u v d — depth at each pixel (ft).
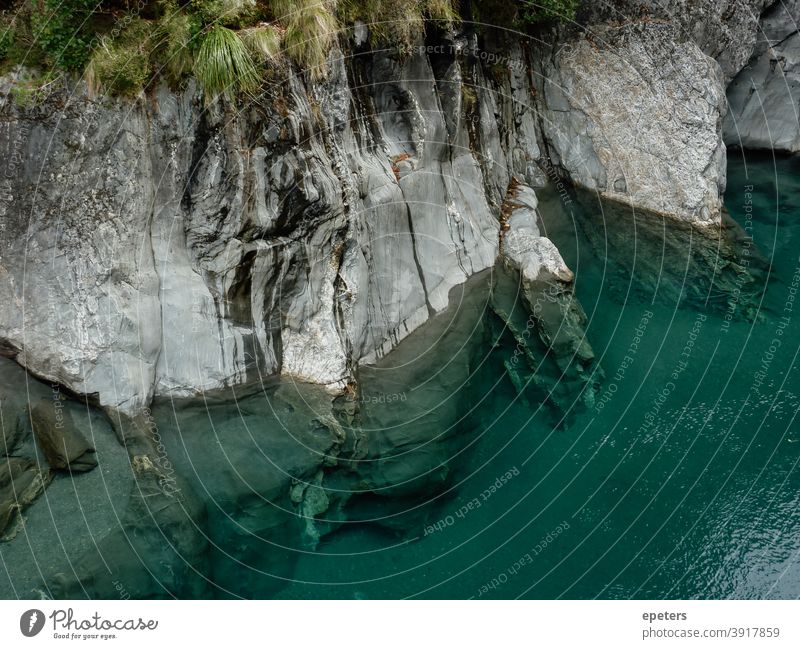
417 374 33.22
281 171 27.86
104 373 27.58
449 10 34.42
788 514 29.89
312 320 31.12
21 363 27.68
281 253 29.25
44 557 24.57
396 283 34.04
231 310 29.48
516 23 40.93
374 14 30.78
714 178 44.27
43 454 26.55
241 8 26.43
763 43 51.13
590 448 33.22
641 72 44.04
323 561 28.12
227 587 26.30
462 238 37.17
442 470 30.45
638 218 43.91
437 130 35.12
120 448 27.32
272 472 28.40
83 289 27.22
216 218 27.86
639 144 44.04
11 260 26.53
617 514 30.17
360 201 31.30
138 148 26.55
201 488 27.30
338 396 30.78
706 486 31.24
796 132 54.29
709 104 44.37
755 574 27.71
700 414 34.50
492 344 36.42
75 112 25.55
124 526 25.53
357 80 31.42
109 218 26.96
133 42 25.54
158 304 28.35
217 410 29.30
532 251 38.52
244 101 26.35
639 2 43.68
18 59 24.97
